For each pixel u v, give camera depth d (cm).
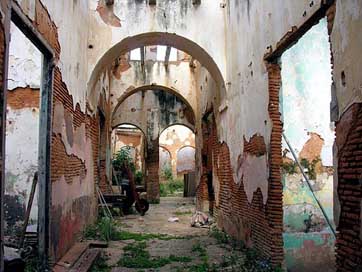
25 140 648
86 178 844
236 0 777
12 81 648
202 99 1257
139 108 1703
